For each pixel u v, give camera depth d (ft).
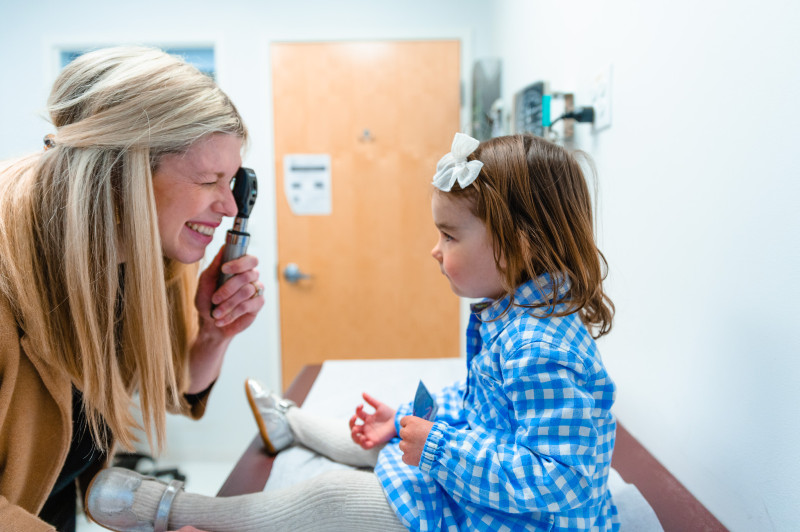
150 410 2.66
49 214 2.30
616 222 3.50
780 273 2.00
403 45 7.41
